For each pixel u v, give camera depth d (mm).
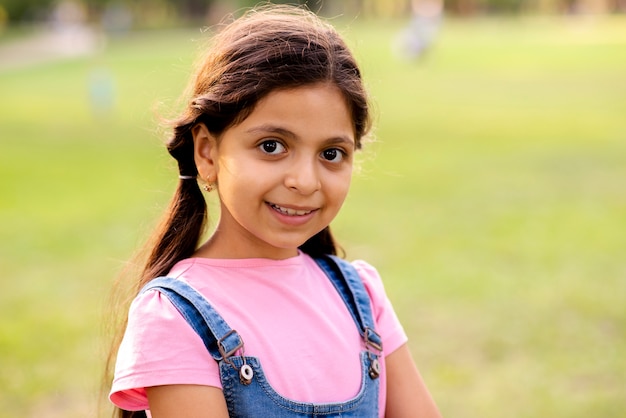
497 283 5902
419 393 1869
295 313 1723
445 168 10562
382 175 10094
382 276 6094
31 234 7434
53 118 16359
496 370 4473
